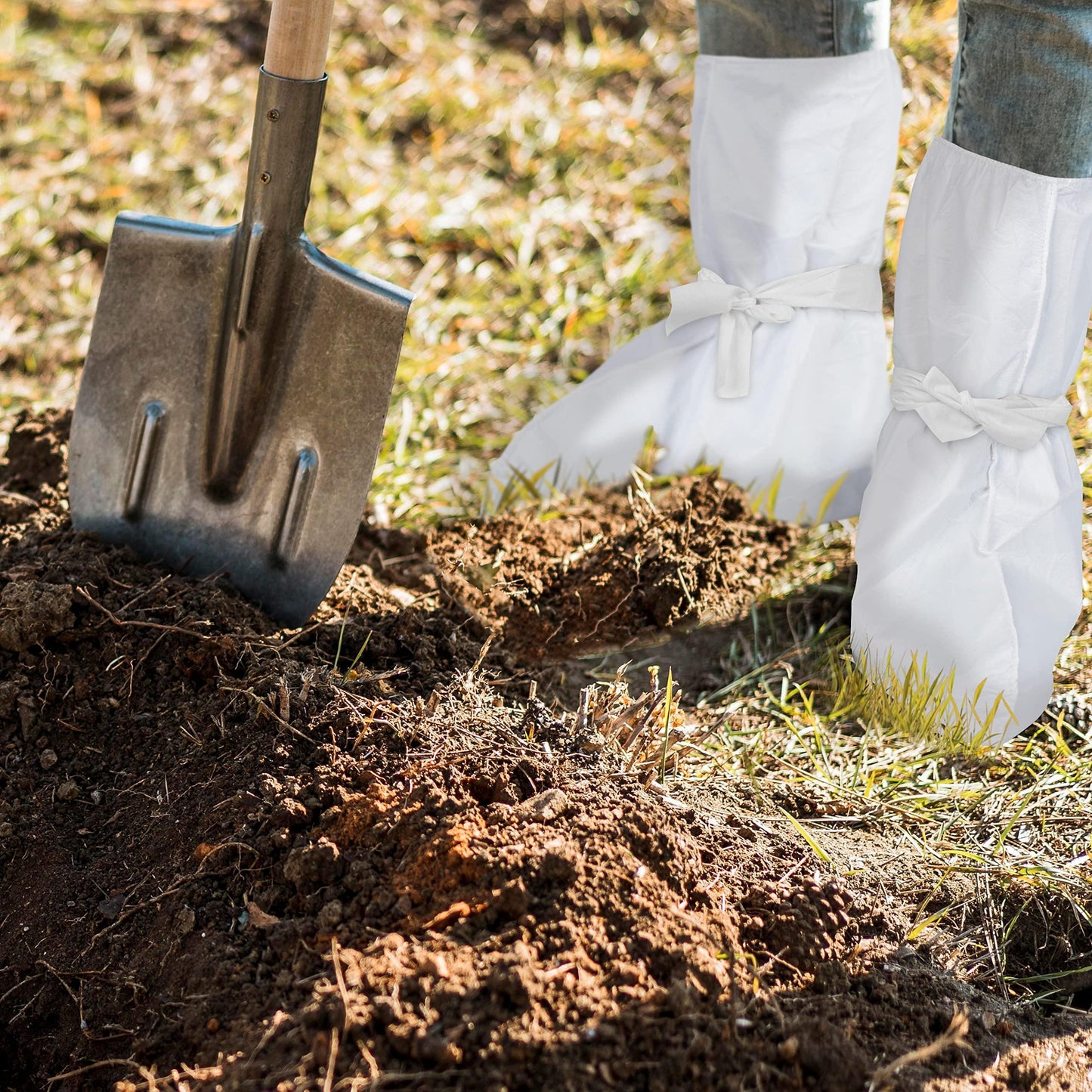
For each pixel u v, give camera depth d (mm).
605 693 1871
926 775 1938
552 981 1334
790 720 2014
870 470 2336
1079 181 1686
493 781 1584
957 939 1631
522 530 2371
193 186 3664
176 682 1820
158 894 1568
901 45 3441
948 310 1806
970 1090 1378
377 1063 1281
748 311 2225
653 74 4148
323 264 1903
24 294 3203
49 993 1532
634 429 2424
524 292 3230
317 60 1771
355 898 1479
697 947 1412
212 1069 1348
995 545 1856
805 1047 1335
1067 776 1902
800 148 2070
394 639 1961
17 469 2324
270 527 2006
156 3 4410
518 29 4398
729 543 2354
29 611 1812
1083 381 2658
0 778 1726
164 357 1995
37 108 3965
